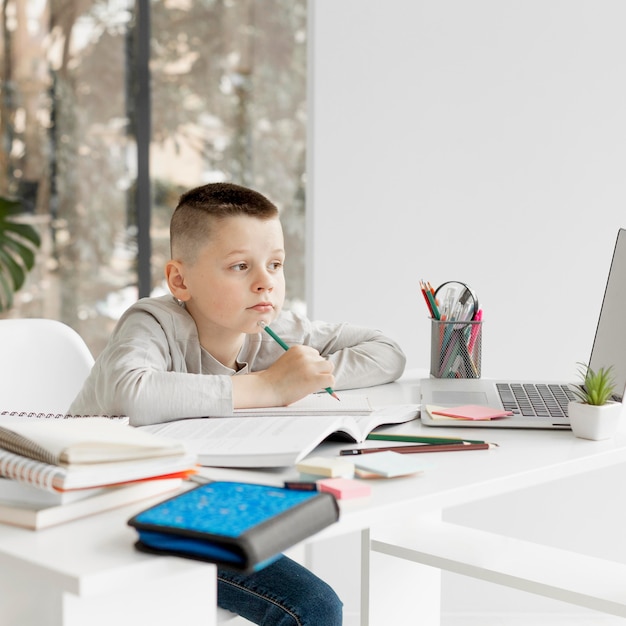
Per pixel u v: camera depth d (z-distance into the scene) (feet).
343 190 7.22
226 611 4.25
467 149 7.13
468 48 7.08
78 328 11.53
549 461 3.43
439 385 4.92
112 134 11.37
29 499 2.72
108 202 11.41
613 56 6.99
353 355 5.16
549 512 7.13
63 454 2.66
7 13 11.35
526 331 7.19
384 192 7.20
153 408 3.94
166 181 11.30
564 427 3.99
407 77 7.13
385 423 4.01
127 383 3.98
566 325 7.16
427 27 7.10
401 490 3.00
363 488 2.88
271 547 2.37
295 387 4.19
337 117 7.18
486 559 4.57
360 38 7.13
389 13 7.11
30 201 11.46
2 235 11.16
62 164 11.46
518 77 7.06
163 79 11.21
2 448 2.87
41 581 2.39
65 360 5.30
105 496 2.76
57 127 11.44
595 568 4.44
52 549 2.44
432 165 7.16
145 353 4.27
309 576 4.28
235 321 4.49
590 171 7.07
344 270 7.26
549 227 7.12
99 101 11.36
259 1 11.07
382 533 5.00
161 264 11.35
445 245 7.19
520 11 7.03
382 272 7.24
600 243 7.10
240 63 11.12
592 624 7.01
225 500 2.61
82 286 11.52
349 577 7.18
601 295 7.11
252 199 4.52
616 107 7.02
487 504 7.14
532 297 7.16
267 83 11.10
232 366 4.88
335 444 3.69
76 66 11.38
